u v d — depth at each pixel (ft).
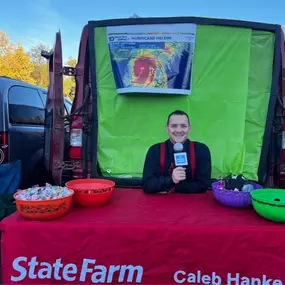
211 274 5.79
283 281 5.74
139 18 9.10
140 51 9.16
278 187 9.31
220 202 7.10
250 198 6.72
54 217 6.05
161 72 9.16
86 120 9.45
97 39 9.45
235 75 9.45
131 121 9.63
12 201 10.66
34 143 13.85
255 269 5.74
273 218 5.96
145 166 8.21
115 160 9.65
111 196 7.75
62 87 9.53
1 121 11.78
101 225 5.77
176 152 8.02
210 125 9.59
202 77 9.46
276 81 9.25
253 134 9.66
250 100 9.61
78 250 5.77
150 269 5.81
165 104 9.55
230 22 9.21
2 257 5.81
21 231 5.74
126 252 5.78
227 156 9.55
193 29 9.11
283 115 9.12
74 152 9.36
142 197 7.80
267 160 9.52
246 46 9.36
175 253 5.76
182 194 8.09
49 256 5.77
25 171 13.09
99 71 9.54
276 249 5.69
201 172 8.18
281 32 9.31
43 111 15.53
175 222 5.95
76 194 6.79
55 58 9.39
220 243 5.71
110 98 9.58
